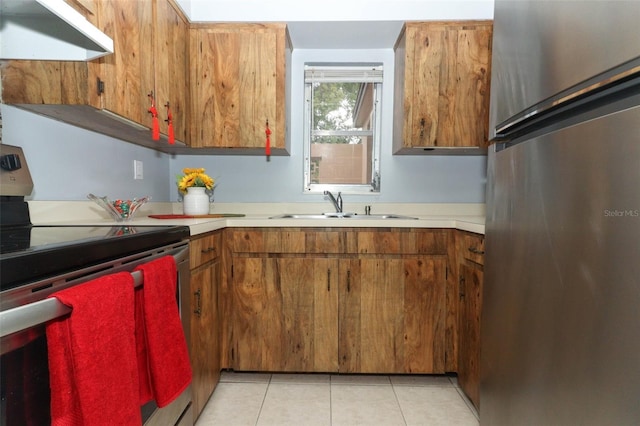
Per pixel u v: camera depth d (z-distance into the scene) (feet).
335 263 5.93
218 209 7.93
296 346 5.98
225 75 6.62
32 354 2.01
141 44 4.78
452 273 5.88
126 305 2.50
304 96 7.93
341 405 5.33
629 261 2.09
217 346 5.63
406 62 6.59
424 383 5.99
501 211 3.76
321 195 8.01
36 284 2.01
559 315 2.73
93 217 5.10
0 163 3.48
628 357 2.10
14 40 3.43
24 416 1.97
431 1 6.69
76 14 2.68
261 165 7.98
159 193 7.38
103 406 2.21
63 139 4.57
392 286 5.92
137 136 5.74
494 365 3.94
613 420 2.21
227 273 5.95
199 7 6.80
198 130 6.67
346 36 7.26
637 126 2.04
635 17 2.03
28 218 3.82
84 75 3.74
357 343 5.96
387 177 7.95
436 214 7.86
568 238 2.62
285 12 6.76
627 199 2.10
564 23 2.63
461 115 6.60
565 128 2.66
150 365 2.91
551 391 2.84
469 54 6.54
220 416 5.04
